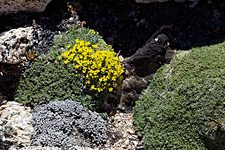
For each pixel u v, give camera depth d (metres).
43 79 1.60
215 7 1.71
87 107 1.58
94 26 1.71
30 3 1.68
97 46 1.64
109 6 1.73
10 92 1.61
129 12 1.72
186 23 1.69
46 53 1.63
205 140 1.48
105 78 1.59
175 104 1.53
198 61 1.58
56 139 1.50
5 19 1.69
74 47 1.61
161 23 1.70
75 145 1.51
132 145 1.54
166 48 1.65
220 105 1.48
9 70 1.61
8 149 1.48
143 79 1.64
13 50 1.60
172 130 1.51
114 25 1.71
